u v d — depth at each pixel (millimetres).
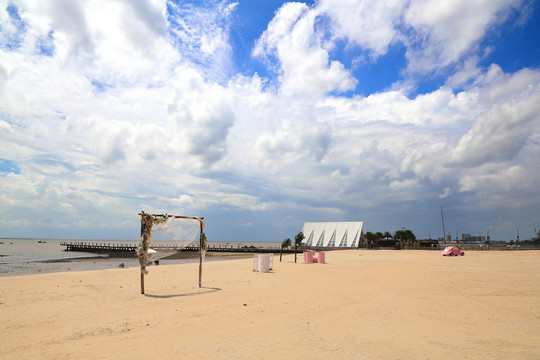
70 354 5980
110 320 8781
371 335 6977
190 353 5887
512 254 52812
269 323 8117
